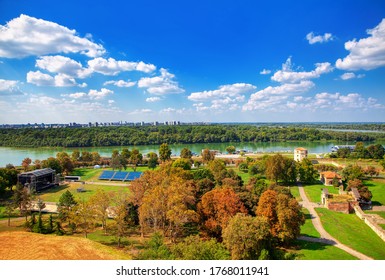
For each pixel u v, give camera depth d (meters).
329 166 178.00
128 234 80.06
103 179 163.00
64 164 172.25
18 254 48.97
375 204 111.69
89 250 51.91
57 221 83.94
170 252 55.28
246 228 58.91
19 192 92.06
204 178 115.44
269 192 79.19
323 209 104.56
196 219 78.56
